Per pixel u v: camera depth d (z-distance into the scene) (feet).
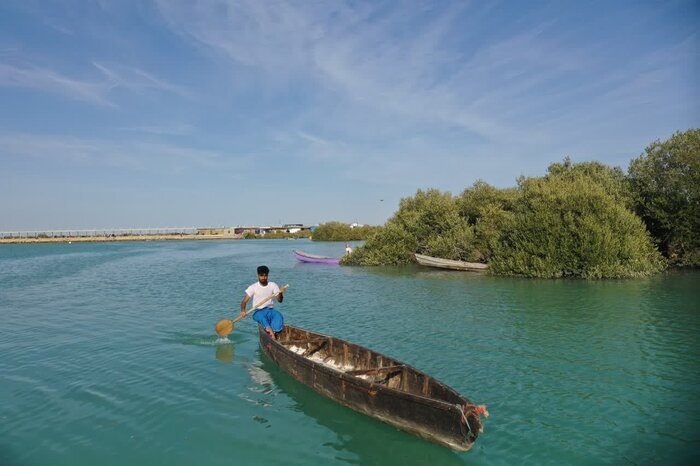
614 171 128.57
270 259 183.11
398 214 161.27
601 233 94.38
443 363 38.88
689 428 26.71
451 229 130.72
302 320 57.31
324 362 38.22
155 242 469.16
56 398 32.09
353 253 145.59
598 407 29.76
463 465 23.18
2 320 59.77
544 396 31.63
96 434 26.84
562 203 100.99
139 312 64.49
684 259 104.63
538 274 97.91
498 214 124.98
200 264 158.92
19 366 39.34
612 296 71.20
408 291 81.51
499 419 28.19
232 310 65.46
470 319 55.98
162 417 28.96
